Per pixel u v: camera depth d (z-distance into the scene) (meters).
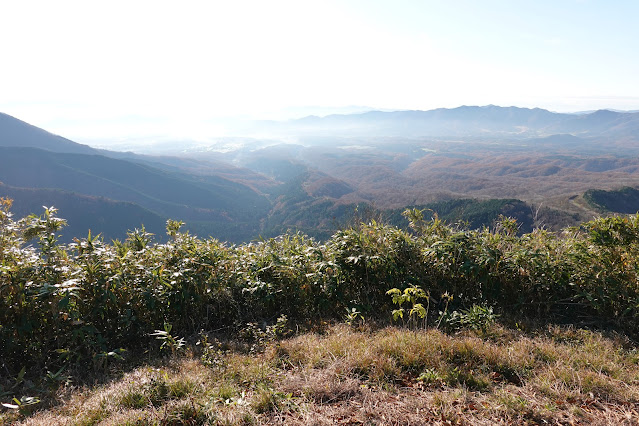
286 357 3.28
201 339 3.87
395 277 4.67
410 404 2.38
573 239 4.66
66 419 2.39
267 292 4.39
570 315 4.27
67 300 3.16
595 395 2.52
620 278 4.14
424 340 3.30
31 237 3.81
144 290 3.82
